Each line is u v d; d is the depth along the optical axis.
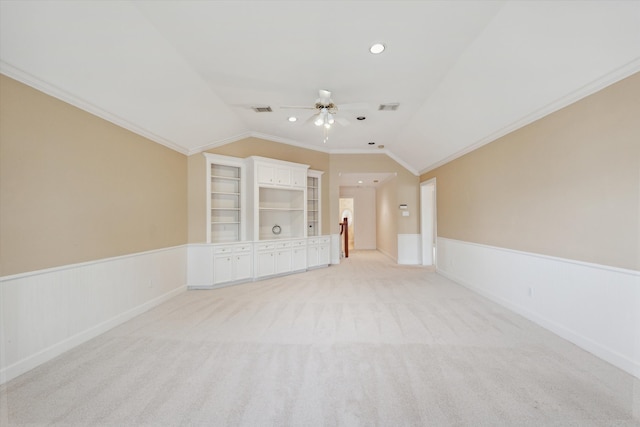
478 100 3.77
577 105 2.80
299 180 6.46
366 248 11.56
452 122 4.61
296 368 2.42
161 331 3.24
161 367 2.45
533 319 3.44
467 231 5.12
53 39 2.33
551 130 3.14
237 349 2.78
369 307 4.04
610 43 2.23
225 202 5.73
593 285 2.64
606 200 2.52
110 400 2.01
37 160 2.56
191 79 3.64
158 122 4.03
